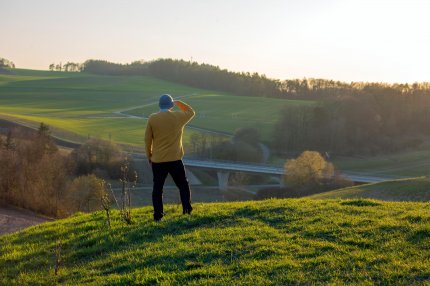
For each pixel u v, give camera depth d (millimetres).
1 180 37438
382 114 110312
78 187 39031
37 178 39406
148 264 7969
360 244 7938
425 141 105375
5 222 25625
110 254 9039
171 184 64188
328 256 7355
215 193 73875
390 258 7055
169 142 10297
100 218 12461
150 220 10953
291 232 9039
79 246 9992
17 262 9555
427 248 7402
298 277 6582
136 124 125250
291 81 192500
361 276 6438
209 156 89812
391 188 35188
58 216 35688
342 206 11047
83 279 7699
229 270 7133
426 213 9680
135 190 59969
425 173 81688
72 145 88625
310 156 64562
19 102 162125
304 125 100188
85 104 164000
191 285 6609
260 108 147500
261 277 6699
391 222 8992
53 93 184875
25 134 74062
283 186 69875
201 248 8312
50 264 9109
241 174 79938
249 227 9516
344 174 73562
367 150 97875
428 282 5992
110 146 67375
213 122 123625
